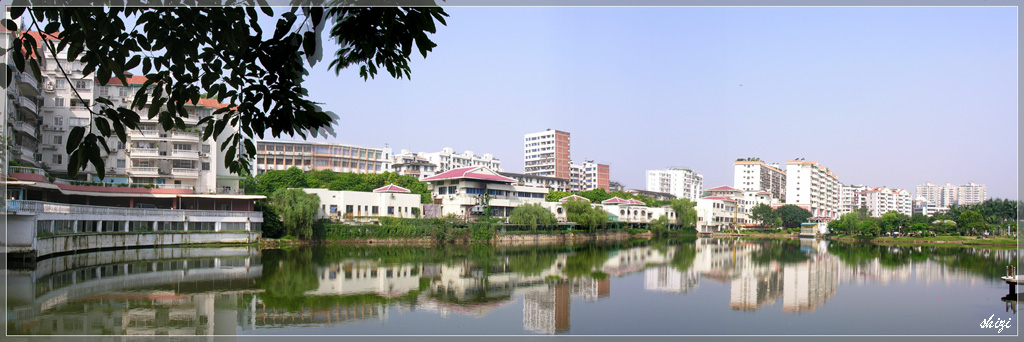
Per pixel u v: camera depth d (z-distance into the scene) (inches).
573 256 2822.3
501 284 1753.2
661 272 2135.8
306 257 2389.3
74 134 243.8
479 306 1375.5
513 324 1197.7
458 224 3698.3
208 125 259.0
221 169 3191.4
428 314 1267.2
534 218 4018.2
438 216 3959.2
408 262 2322.8
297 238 3117.6
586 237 4517.7
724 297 1563.7
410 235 3469.5
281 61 239.8
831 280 1966.0
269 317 1179.9
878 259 2913.4
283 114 252.2
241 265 2007.9
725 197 6983.3
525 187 4690.0
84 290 1373.0
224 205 2989.7
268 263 2103.8
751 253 3284.9
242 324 1112.8
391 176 4817.9
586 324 1213.1
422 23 235.6
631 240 4611.2
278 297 1389.0
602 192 6240.2
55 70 2694.4
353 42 247.4
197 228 2726.4
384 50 261.0
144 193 2701.8
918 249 3924.7
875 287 1793.8
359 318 1203.2
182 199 2923.2
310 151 5959.6
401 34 238.1
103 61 254.4
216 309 1224.2
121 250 2279.8
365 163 6304.1
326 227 3248.0
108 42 255.0
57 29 251.1
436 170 6943.9
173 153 2957.7
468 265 2279.8
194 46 259.6
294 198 3157.0
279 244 2987.2
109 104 255.0
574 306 1402.6
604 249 3412.9
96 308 1180.5
